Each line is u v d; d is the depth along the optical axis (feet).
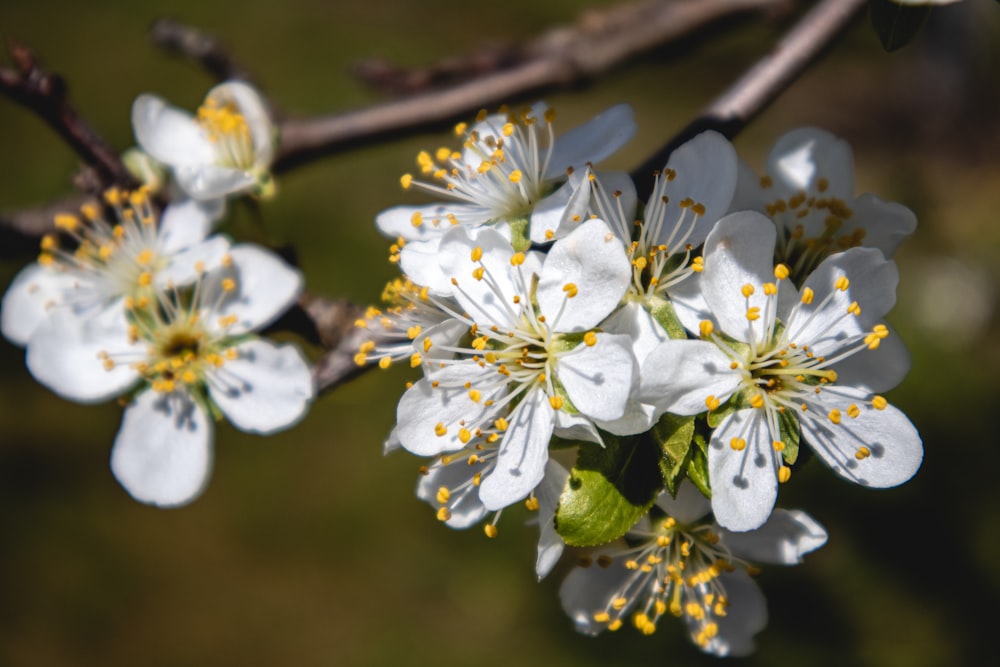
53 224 0.68
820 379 0.57
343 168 1.35
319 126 0.72
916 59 1.57
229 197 0.65
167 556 1.13
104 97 1.49
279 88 1.49
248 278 0.63
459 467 0.58
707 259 0.55
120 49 1.58
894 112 1.56
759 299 0.56
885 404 0.56
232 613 1.08
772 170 0.62
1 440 1.19
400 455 1.15
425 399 0.56
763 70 0.66
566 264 0.56
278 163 0.71
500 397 0.56
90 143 0.66
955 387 1.21
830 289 0.56
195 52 0.72
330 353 0.63
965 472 1.10
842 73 1.61
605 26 0.75
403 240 0.59
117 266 0.64
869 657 0.98
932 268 1.36
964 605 1.00
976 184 1.47
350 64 0.75
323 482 1.16
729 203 0.57
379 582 1.09
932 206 1.42
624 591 0.60
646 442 0.55
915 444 0.56
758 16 0.75
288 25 1.61
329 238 1.27
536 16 1.60
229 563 1.12
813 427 0.56
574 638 1.01
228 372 0.62
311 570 1.11
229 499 1.16
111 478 1.17
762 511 0.55
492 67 0.75
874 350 0.57
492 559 1.08
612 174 0.57
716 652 0.61
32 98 0.65
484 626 1.04
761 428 0.55
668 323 0.56
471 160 0.61
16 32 1.62
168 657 1.07
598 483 0.55
